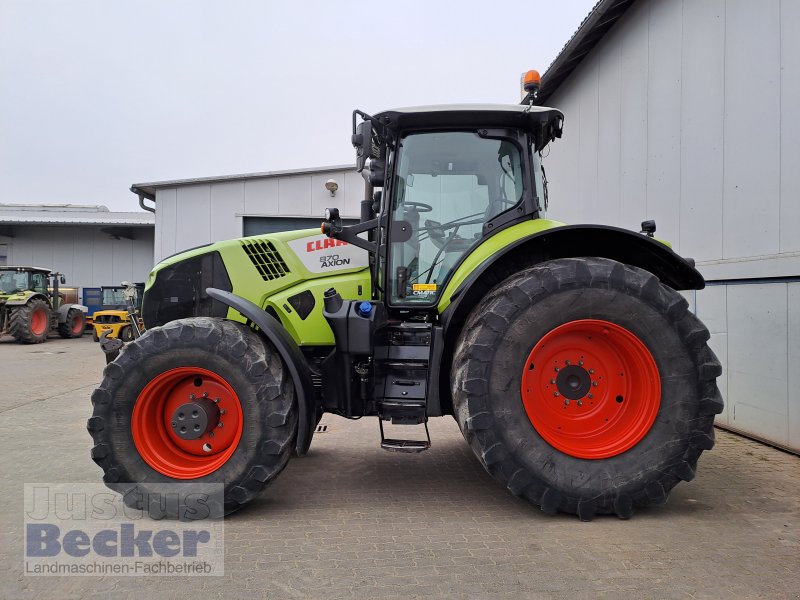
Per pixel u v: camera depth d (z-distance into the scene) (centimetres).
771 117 401
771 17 399
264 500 315
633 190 582
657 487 278
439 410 303
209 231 1255
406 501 312
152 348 286
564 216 762
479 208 334
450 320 302
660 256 307
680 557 240
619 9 587
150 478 283
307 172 1270
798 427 389
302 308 342
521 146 335
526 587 214
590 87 677
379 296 338
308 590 212
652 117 545
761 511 294
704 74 469
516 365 278
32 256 2016
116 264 2033
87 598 209
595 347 296
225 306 345
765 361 418
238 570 229
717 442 428
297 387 288
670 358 281
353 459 400
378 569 229
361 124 316
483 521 281
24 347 1364
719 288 461
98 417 284
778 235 397
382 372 316
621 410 293
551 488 276
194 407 289
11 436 469
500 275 316
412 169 335
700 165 476
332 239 355
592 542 255
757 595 209
